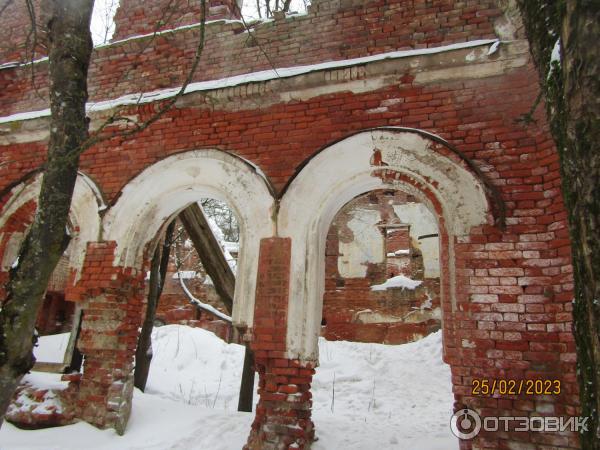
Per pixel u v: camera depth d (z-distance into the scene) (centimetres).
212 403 816
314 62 556
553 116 250
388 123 493
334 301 1359
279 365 456
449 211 441
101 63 677
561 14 229
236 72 592
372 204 1445
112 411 511
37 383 557
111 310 548
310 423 456
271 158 525
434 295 1277
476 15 510
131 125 607
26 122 649
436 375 918
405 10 538
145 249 579
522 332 394
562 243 399
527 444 371
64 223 314
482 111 468
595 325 204
